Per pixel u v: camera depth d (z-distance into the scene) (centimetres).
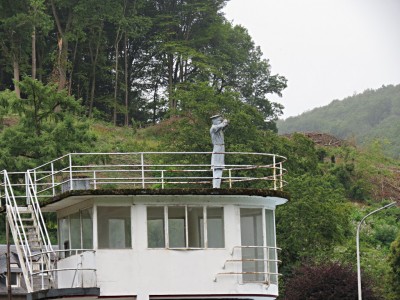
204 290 5325
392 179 13825
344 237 9688
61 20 15000
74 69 15000
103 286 5228
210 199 5378
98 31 15088
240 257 5384
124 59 15700
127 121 14875
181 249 5312
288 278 8938
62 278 5519
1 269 7606
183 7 15862
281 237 9081
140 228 5284
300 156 10388
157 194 5281
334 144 15075
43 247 5578
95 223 5262
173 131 10269
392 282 9512
